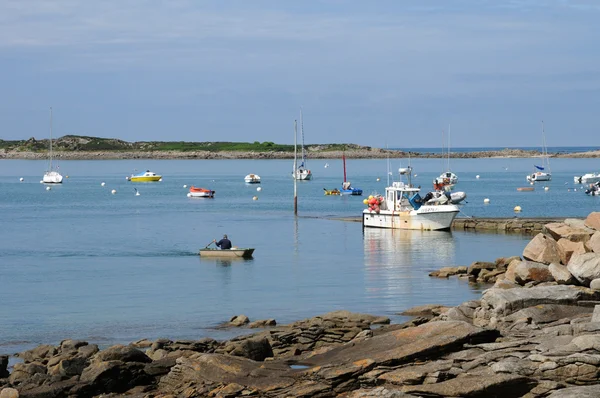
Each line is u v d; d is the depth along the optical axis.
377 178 192.62
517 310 27.36
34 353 32.25
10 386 27.31
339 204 124.12
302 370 24.34
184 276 53.25
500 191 152.50
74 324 38.59
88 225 91.19
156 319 39.31
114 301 44.31
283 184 181.62
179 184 185.50
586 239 35.38
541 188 160.00
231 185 179.50
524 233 77.75
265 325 37.12
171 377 26.17
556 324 25.62
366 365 22.97
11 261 61.34
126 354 28.50
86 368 27.50
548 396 19.94
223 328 36.97
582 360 20.61
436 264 57.28
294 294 45.53
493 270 49.28
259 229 84.69
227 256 62.34
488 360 22.14
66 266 58.44
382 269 54.97
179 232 82.81
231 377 24.59
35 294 46.88
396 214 81.50
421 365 22.61
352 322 33.81
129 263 59.81
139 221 95.94
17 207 120.94
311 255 63.22
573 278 31.86
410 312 37.81
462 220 82.62
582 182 171.00
